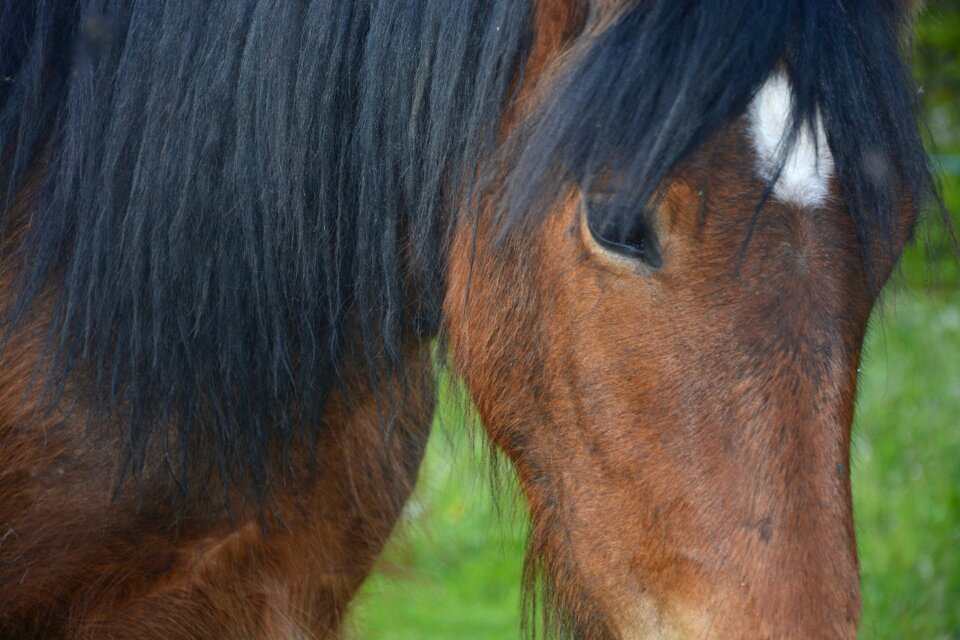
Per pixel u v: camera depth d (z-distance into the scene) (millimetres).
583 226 2752
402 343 3486
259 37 3232
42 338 3449
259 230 3344
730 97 2527
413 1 3146
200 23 3289
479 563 7855
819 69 2578
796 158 2604
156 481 3480
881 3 2852
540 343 2986
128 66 3334
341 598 3953
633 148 2562
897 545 7082
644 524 2695
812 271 2572
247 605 3654
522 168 2734
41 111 3480
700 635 2580
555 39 2896
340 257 3393
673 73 2561
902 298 5426
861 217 2627
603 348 2738
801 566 2482
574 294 2811
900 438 7871
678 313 2621
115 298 3379
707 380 2580
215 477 3531
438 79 3082
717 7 2564
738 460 2545
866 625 6172
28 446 3438
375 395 3469
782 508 2508
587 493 2857
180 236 3311
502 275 3062
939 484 7461
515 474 3477
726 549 2543
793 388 2537
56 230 3369
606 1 2711
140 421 3393
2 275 3512
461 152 3113
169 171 3293
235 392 3445
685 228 2607
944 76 10789
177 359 3393
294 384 3486
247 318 3418
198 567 3584
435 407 3973
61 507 3457
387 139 3209
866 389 8250
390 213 3258
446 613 7316
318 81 3242
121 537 3488
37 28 3443
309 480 3641
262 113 3252
